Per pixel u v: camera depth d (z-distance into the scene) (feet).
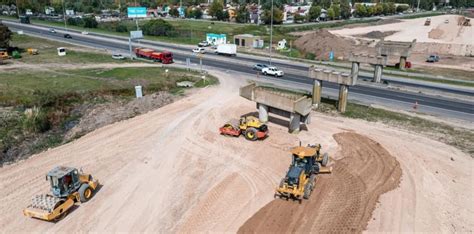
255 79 198.70
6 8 587.68
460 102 162.30
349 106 152.25
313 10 557.33
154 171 92.89
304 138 115.65
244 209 76.79
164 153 103.35
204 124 126.82
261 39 337.72
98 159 99.30
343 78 135.74
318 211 75.77
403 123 131.95
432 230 70.49
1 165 95.35
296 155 81.46
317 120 133.59
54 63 225.76
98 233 69.15
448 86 193.36
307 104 120.16
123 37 356.18
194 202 79.46
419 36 407.85
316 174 90.48
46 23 453.17
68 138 114.52
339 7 602.44
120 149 105.81
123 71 205.57
